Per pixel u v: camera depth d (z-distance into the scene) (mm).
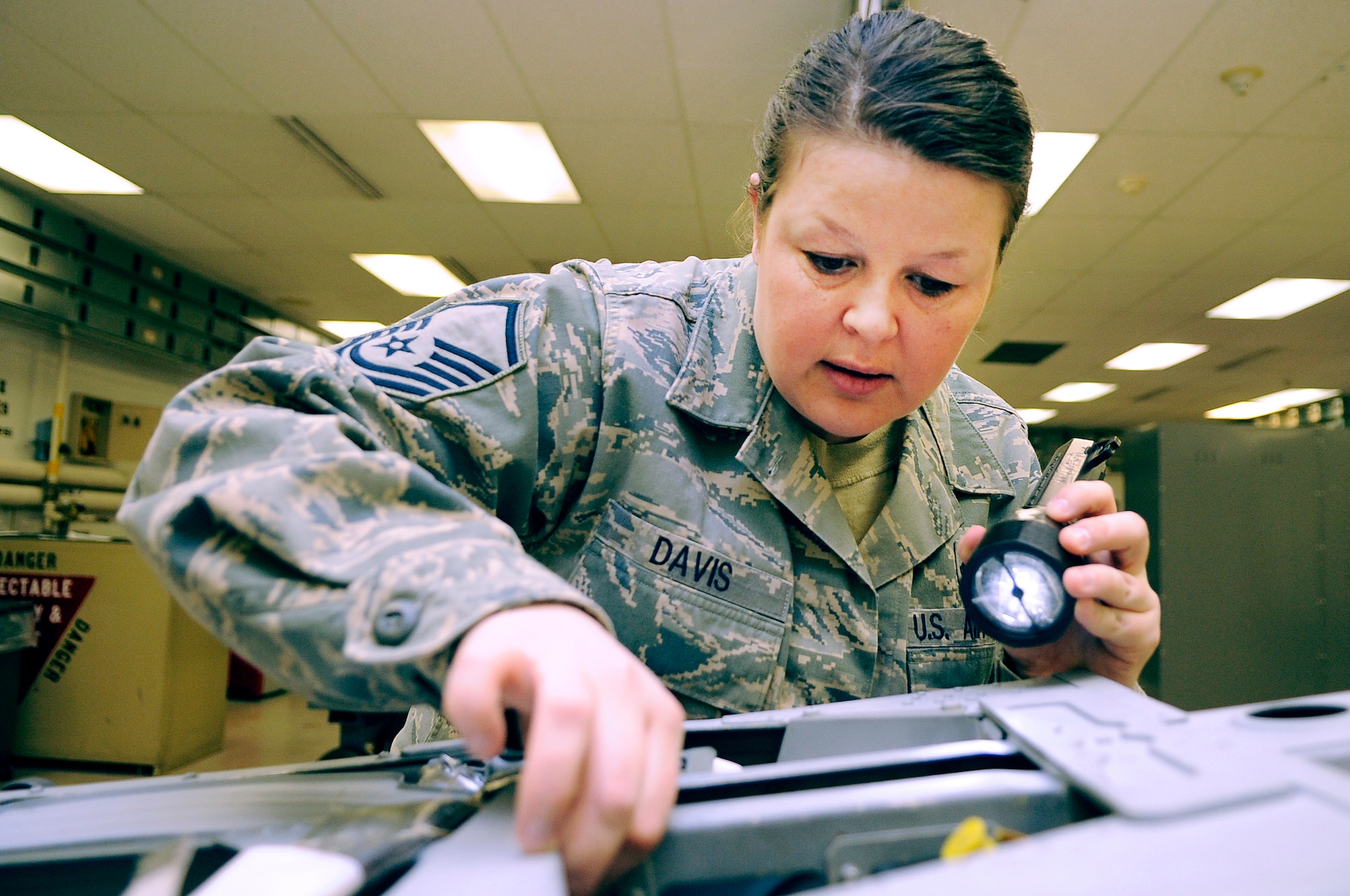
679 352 622
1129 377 6832
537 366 562
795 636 581
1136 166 3172
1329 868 190
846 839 287
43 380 4242
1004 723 345
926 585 638
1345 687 2533
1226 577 2613
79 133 3170
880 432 651
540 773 234
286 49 2613
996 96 429
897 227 432
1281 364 6234
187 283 4812
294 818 311
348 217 3941
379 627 292
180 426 383
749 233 671
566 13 2400
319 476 349
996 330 5500
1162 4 2248
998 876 191
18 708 2971
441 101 2889
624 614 563
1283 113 2762
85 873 298
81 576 3000
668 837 280
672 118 2955
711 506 583
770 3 2326
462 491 519
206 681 3209
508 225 4012
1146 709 345
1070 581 418
